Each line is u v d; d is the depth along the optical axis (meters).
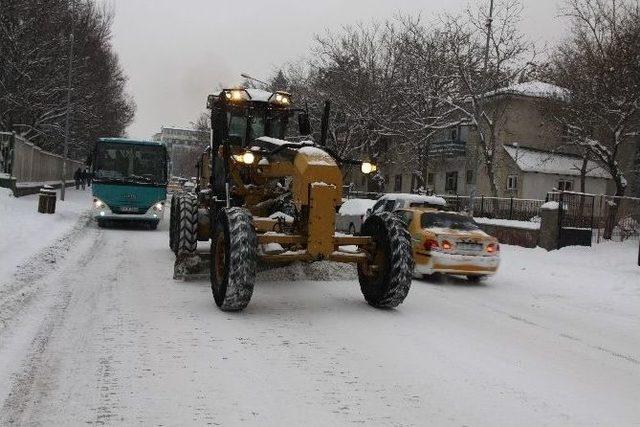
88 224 17.67
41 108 28.97
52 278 8.42
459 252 10.36
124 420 3.77
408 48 29.36
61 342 5.36
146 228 18.12
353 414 4.02
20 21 25.48
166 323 6.25
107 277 8.87
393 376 4.86
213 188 9.88
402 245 7.10
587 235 17.50
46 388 4.26
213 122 9.99
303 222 6.93
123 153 17.22
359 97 30.81
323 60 33.41
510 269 13.07
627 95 19.59
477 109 24.70
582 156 29.73
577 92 21.30
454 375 4.98
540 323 7.48
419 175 28.23
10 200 18.69
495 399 4.46
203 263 8.82
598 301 9.52
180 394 4.25
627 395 4.74
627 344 6.58
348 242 7.18
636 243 17.84
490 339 6.35
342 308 7.42
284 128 10.23
